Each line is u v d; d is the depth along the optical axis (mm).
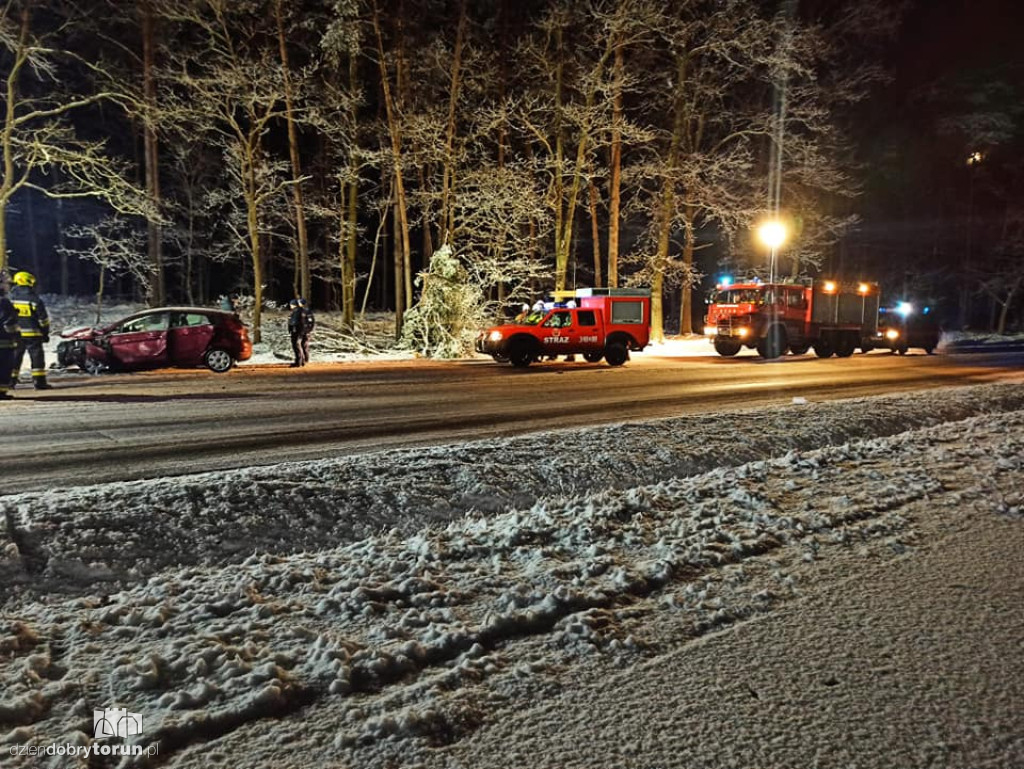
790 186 33156
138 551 4180
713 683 2748
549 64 28266
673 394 13203
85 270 42812
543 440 7621
